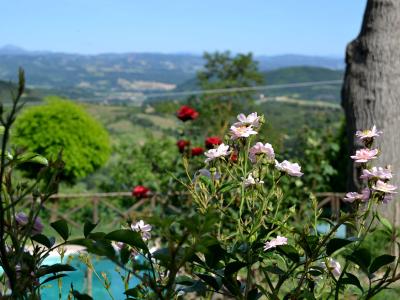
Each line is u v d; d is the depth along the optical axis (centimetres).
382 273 429
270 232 150
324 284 158
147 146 1248
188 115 827
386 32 716
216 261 132
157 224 111
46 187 119
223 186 177
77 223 1077
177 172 749
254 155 175
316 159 1062
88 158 1451
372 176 157
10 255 125
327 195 1020
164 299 114
